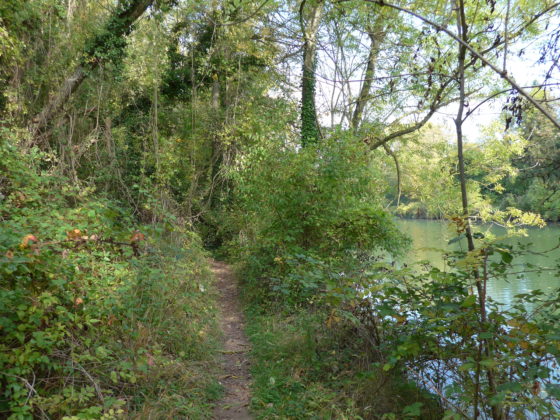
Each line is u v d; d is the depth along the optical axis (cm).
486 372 315
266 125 1005
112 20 1150
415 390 380
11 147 593
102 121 1247
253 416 405
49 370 305
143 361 366
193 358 511
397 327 398
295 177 819
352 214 773
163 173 1170
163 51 1348
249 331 668
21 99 936
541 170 785
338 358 484
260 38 1480
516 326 281
